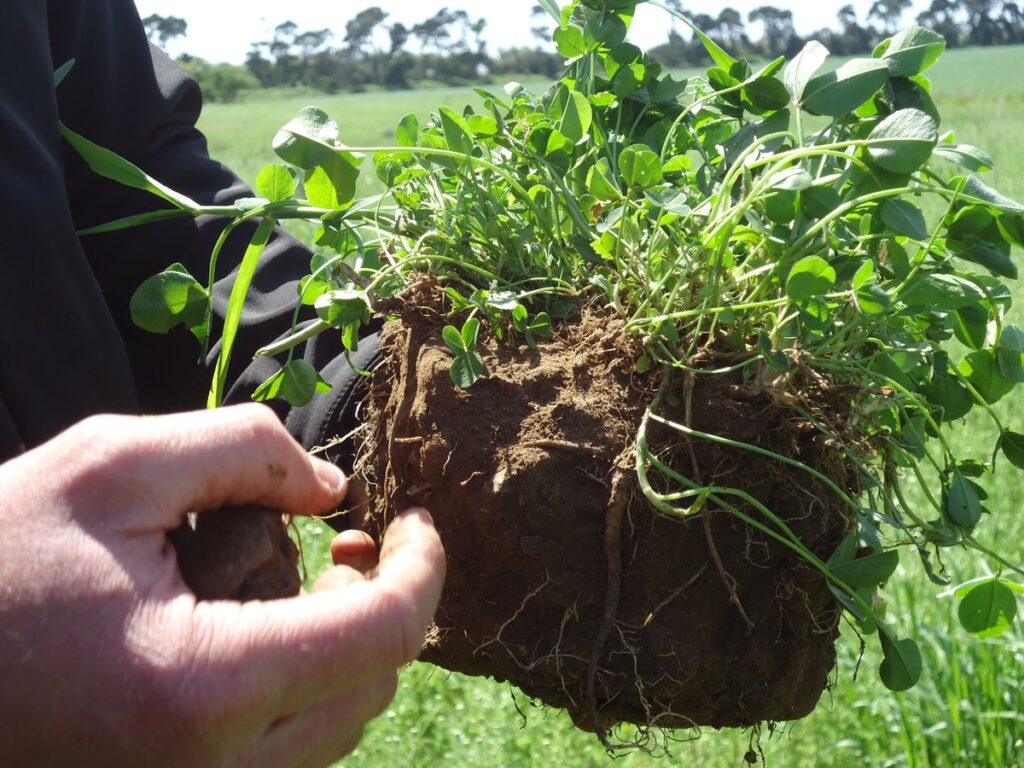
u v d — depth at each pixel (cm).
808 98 88
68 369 95
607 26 100
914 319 91
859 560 76
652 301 83
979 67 4372
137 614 55
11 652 53
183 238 112
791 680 81
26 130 96
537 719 248
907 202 81
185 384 111
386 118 2627
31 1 100
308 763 61
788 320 79
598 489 76
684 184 97
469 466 77
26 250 93
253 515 64
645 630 77
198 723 54
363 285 89
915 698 255
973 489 86
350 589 61
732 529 78
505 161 95
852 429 82
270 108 3903
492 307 82
